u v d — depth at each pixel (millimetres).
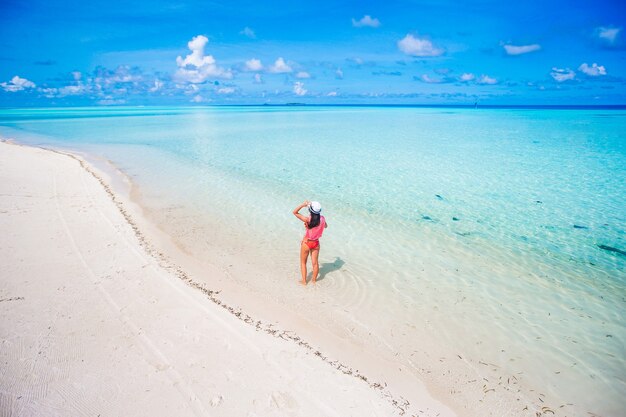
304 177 17500
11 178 13961
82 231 9297
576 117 71750
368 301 7152
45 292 6258
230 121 59500
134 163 20391
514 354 5820
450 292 7602
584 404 4914
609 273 8500
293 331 5992
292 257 8977
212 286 7250
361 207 13078
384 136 35594
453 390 5055
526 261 9086
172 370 4652
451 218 12062
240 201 13469
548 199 14141
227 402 4227
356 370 5207
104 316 5707
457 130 42250
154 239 9453
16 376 4297
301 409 4270
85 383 4293
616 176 17844
